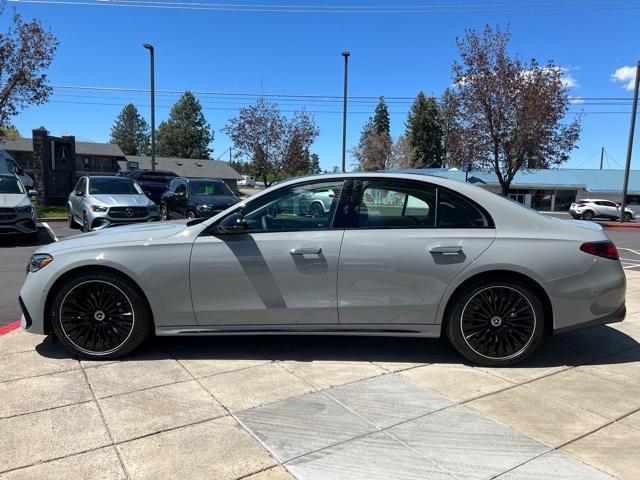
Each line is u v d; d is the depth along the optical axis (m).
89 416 3.40
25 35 19.95
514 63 25.08
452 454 2.99
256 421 3.36
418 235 4.21
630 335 5.23
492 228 4.23
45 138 22.78
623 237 21.22
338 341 4.90
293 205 4.37
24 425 3.28
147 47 24.84
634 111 28.89
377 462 2.91
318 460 2.93
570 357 4.57
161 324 4.31
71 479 2.73
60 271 4.23
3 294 7.14
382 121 82.81
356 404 3.61
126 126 110.50
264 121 28.20
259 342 4.84
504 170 27.25
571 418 3.44
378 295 4.21
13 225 12.01
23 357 4.43
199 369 4.20
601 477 2.78
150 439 3.13
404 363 4.38
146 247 4.25
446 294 4.19
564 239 4.20
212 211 14.00
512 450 3.04
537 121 24.91
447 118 28.06
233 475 2.78
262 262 4.21
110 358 4.36
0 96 20.00
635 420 3.42
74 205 14.84
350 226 4.29
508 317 4.22
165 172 25.94
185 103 98.25
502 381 4.02
